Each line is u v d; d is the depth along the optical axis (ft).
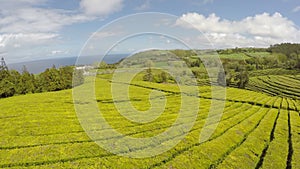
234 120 176.96
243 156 120.06
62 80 368.68
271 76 525.34
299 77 513.04
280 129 170.71
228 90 313.53
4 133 130.72
